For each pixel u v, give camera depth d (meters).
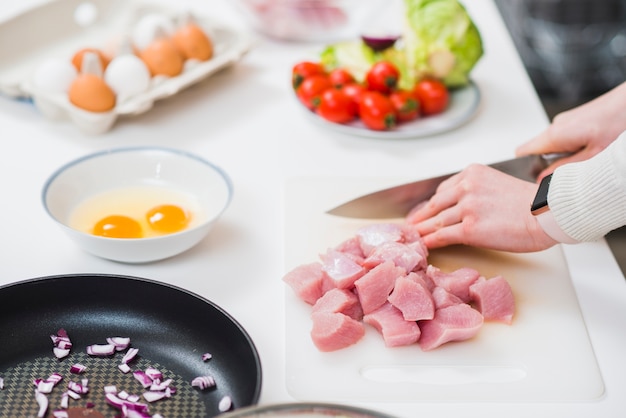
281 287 0.91
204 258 0.94
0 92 1.15
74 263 0.92
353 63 1.20
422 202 1.00
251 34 1.32
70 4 1.25
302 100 1.16
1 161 1.05
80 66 1.13
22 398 0.80
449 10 1.15
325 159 1.08
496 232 0.91
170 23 1.20
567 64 1.84
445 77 1.17
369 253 0.92
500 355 0.85
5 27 1.19
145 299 0.87
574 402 0.81
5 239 0.94
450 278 0.90
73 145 1.08
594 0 1.81
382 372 0.83
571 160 1.01
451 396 0.81
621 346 0.87
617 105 0.98
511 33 1.87
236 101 1.18
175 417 0.79
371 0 1.31
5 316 0.85
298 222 0.98
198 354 0.84
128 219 0.94
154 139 1.10
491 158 1.10
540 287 0.92
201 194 0.98
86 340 0.85
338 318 0.84
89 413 0.79
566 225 0.86
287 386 0.82
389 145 1.12
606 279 0.94
